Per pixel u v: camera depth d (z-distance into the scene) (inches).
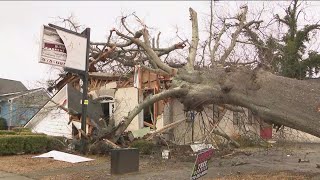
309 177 379.2
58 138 658.8
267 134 703.7
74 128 765.9
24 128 859.4
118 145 619.5
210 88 389.7
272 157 593.0
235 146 712.4
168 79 717.9
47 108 796.6
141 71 757.9
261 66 427.5
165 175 411.5
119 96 807.7
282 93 351.3
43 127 848.3
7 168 459.5
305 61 1081.4
